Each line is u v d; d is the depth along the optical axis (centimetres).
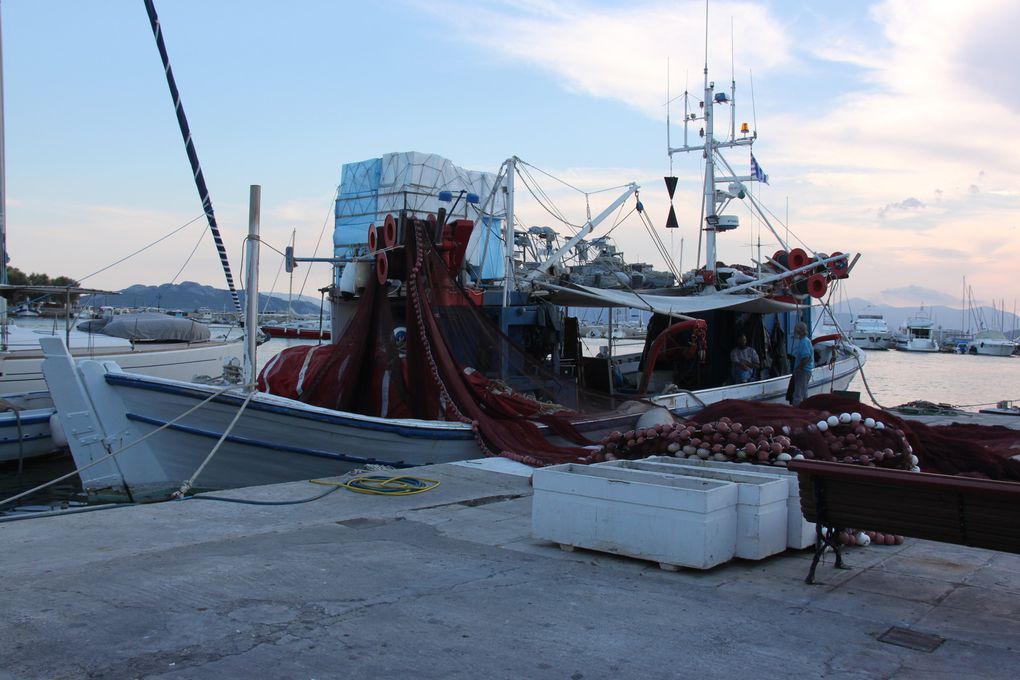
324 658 386
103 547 577
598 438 1236
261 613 443
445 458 1089
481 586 505
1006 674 384
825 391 1975
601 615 457
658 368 1803
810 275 1777
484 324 1220
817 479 523
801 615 465
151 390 1051
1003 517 458
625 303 1409
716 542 550
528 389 1251
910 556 609
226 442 1043
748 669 386
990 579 548
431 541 620
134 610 441
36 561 536
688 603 483
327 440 1049
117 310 2611
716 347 1791
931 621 459
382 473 879
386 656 391
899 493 493
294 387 1178
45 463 1622
